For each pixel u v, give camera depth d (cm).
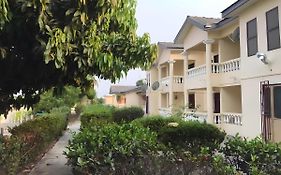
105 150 534
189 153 496
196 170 463
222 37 1944
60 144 1481
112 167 520
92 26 420
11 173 633
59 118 1789
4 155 596
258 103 1397
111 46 510
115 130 638
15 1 386
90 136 585
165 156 497
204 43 2052
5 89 609
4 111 679
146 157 506
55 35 383
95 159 526
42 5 385
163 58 3083
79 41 423
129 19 487
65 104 2969
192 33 2270
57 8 406
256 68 1415
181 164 475
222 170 433
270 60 1296
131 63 528
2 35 434
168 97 3003
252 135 1442
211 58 2041
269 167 456
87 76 514
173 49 2805
